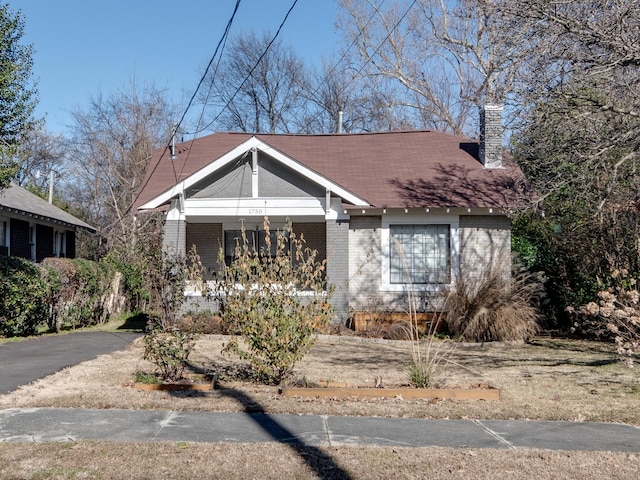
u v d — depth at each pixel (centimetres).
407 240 1803
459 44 2855
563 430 736
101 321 2192
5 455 593
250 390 905
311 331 952
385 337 1600
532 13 1189
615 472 585
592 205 1460
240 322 951
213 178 1781
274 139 2211
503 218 1797
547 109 1260
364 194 1806
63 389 888
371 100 3694
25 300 1694
